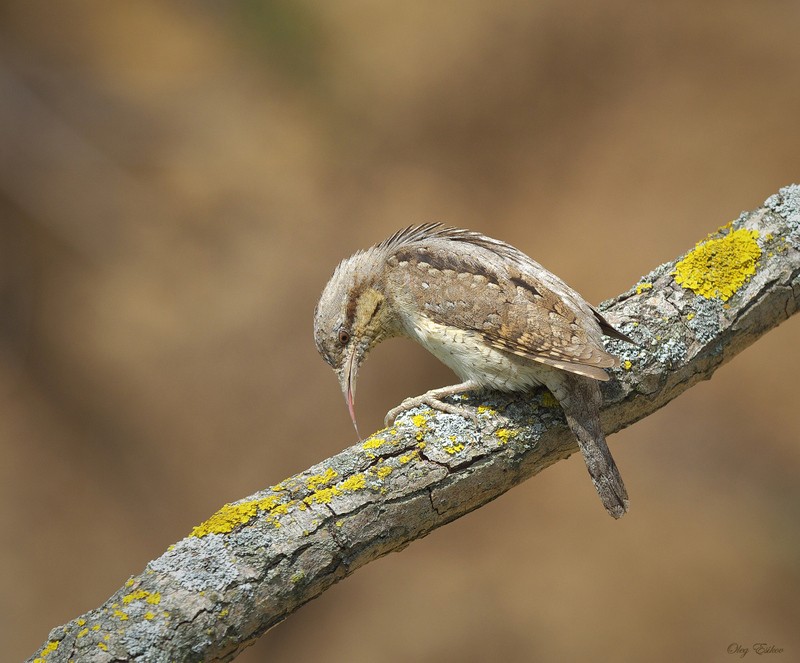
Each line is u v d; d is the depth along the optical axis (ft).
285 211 49.34
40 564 41.81
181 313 47.37
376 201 49.19
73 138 48.93
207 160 50.44
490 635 36.65
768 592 35.96
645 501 39.29
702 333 19.75
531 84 51.03
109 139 49.65
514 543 39.45
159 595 15.42
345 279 21.71
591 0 52.49
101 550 42.37
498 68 51.70
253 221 49.19
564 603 36.99
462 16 53.57
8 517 42.55
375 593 39.27
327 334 21.97
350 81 52.42
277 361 45.96
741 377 42.19
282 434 44.29
